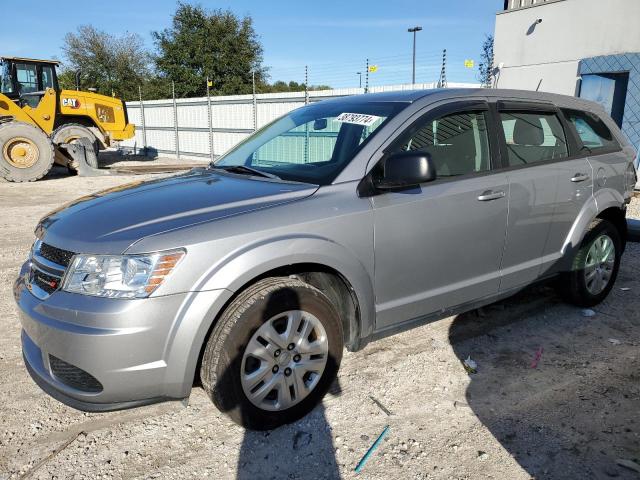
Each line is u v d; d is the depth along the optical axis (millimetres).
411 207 3070
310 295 2713
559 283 4301
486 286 3570
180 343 2406
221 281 2459
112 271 2371
